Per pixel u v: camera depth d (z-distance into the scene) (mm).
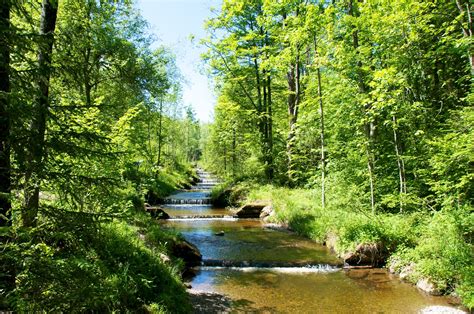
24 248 3893
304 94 25234
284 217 18562
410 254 10789
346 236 12727
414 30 12180
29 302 3701
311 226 15727
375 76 11766
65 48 4699
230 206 25875
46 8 6660
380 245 11789
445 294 9078
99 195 4922
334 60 15148
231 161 42188
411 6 11609
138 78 18609
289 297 9039
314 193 20156
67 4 11172
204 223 19562
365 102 12664
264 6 19703
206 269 11344
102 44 15438
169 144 56438
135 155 11516
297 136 22328
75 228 4133
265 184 26234
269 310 8234
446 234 10117
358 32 14945
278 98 31078
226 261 11844
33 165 3779
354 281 10242
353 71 14867
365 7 13086
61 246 4980
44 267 3799
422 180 12891
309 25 15914
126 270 7004
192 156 100625
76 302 3947
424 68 13625
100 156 4297
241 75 27125
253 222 19938
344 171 15984
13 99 3529
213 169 59125
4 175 3729
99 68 16422
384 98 12430
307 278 10484
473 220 9891
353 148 15586
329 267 11477
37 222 4266
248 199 24328
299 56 21625
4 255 3592
